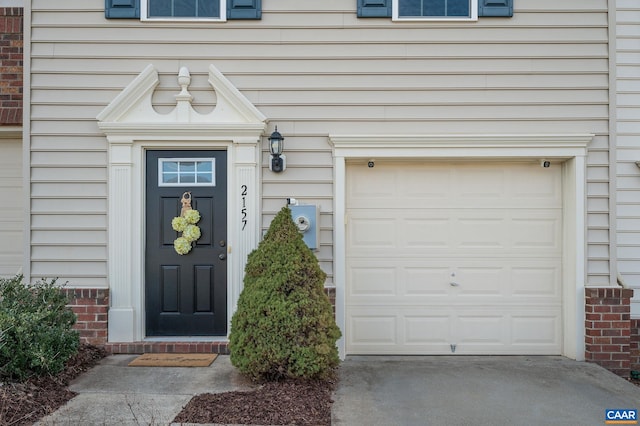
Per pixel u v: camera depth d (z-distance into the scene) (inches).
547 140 205.5
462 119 209.6
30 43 209.3
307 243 202.4
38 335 164.6
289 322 166.6
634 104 220.1
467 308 214.8
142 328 209.2
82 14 209.9
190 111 208.7
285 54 209.9
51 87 209.2
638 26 220.7
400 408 155.1
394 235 215.6
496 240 215.5
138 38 209.9
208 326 211.9
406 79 210.1
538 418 149.3
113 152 207.9
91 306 205.6
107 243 209.3
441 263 215.3
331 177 209.6
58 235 209.6
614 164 207.8
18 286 178.7
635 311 219.1
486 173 215.8
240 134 207.0
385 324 214.8
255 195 207.9
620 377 190.1
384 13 208.1
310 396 159.8
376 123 210.1
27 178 209.0
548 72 209.5
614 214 207.2
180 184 212.2
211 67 207.8
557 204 215.2
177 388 166.9
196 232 208.5
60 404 152.3
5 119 231.5
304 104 209.9
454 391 169.9
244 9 209.0
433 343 214.7
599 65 209.6
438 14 211.9
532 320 215.0
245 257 207.5
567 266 211.5
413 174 216.2
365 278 214.8
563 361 204.8
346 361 203.9
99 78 210.2
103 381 173.0
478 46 209.8
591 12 209.6
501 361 205.0
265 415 145.3
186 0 212.5
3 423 137.0
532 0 209.6
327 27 209.8
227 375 179.8
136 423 139.1
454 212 215.6
